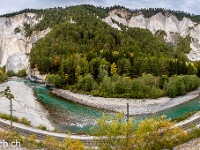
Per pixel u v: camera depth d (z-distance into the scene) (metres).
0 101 44.16
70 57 72.31
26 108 41.38
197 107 45.41
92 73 66.62
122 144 15.37
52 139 21.64
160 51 107.88
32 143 20.00
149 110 42.75
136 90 52.78
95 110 42.62
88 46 89.75
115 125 15.73
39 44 103.81
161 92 56.25
